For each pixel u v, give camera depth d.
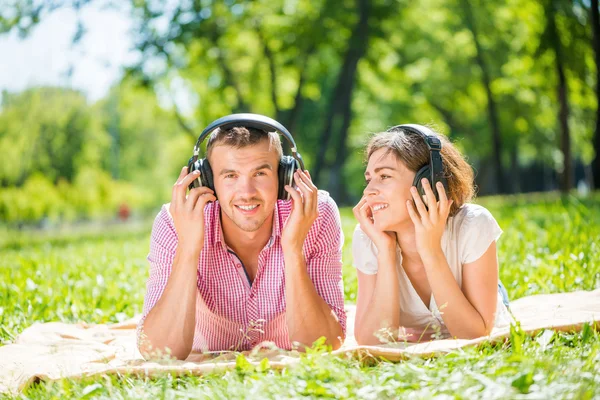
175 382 2.91
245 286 3.69
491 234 3.76
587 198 14.34
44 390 2.92
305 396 2.53
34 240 18.81
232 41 22.58
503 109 26.94
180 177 3.48
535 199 17.92
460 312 3.62
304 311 3.53
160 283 3.69
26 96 36.06
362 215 3.82
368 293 3.95
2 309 5.18
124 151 52.91
